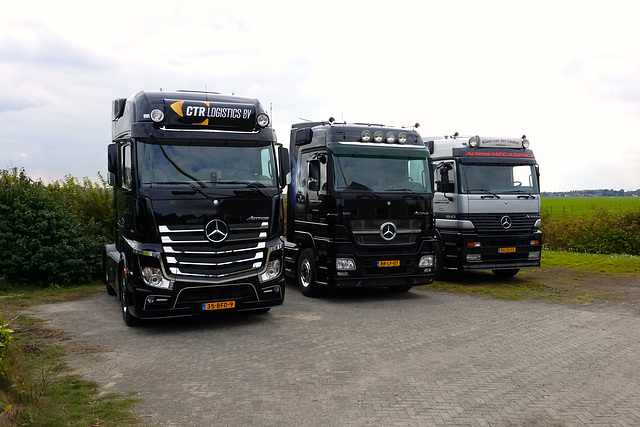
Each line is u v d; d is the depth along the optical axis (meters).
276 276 9.35
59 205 14.16
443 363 7.11
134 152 8.78
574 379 6.47
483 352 7.63
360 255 11.33
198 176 8.94
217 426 5.18
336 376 6.60
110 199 16.14
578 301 11.63
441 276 14.69
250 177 9.29
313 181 11.77
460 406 5.62
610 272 15.93
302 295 12.51
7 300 11.61
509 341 8.25
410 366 6.98
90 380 6.53
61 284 13.48
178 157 8.94
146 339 8.52
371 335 8.63
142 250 8.59
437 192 14.06
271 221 9.38
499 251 13.58
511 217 13.67
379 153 11.70
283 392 6.07
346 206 11.27
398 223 11.62
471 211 13.38
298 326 9.32
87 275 13.95
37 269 13.25
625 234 20.42
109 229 15.78
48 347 7.99
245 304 9.12
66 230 13.74
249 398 5.90
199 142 9.10
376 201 11.43
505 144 14.00
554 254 20.12
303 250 12.62
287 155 9.77
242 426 5.17
